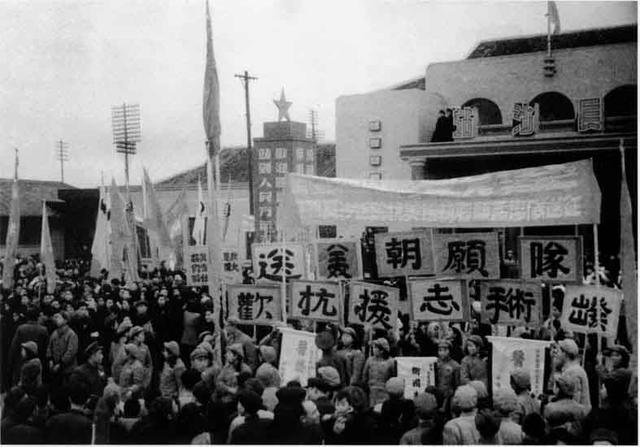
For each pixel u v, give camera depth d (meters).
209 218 13.70
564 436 7.30
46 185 30.38
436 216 13.46
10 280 17.38
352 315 12.55
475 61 23.41
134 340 11.61
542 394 9.88
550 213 12.62
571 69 22.67
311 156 23.55
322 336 11.12
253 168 23.58
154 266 23.97
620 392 8.06
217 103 14.30
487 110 24.28
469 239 12.13
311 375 11.89
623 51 22.19
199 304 15.60
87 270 28.16
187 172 27.09
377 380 10.73
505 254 20.72
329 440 7.94
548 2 22.27
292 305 13.01
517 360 10.54
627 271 11.36
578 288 11.45
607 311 11.20
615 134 21.62
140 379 11.31
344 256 13.54
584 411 7.88
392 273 12.70
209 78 14.32
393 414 7.57
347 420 7.59
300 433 7.39
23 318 15.95
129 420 8.60
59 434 7.70
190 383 9.26
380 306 12.39
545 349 10.47
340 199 14.30
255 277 14.17
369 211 13.88
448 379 10.55
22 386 9.42
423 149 23.36
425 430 7.18
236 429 7.45
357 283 12.55
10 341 16.05
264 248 14.16
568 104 23.34
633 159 21.69
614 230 21.86
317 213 14.40
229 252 16.39
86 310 15.09
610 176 22.05
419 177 23.66
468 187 13.17
